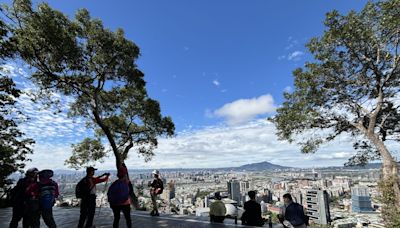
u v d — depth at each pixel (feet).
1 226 24.12
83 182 21.11
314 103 40.91
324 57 39.27
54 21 37.17
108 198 19.85
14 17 35.91
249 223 24.57
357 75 39.52
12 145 47.80
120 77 45.60
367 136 38.37
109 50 41.70
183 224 25.44
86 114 50.16
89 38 41.45
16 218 18.57
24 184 18.49
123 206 19.83
